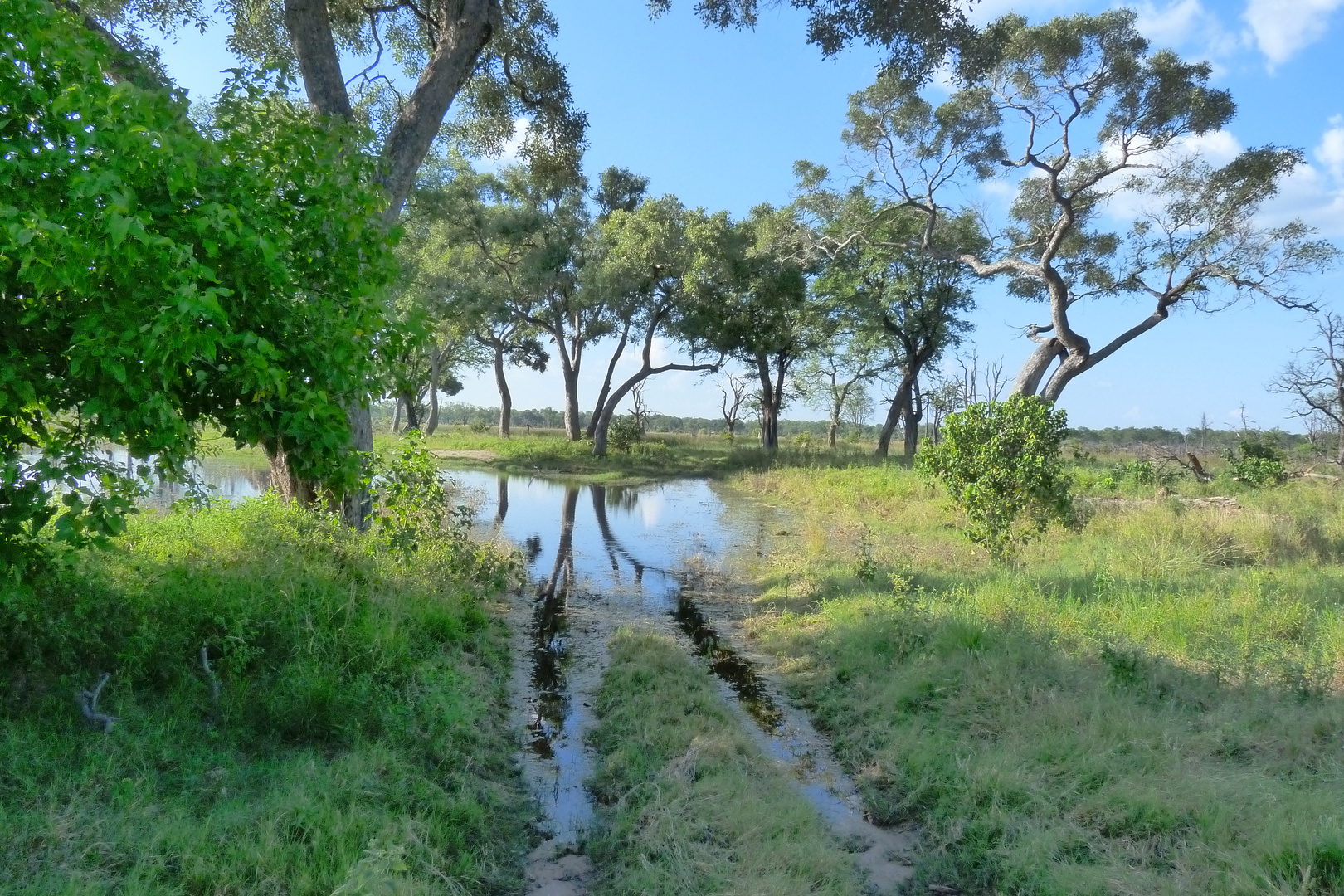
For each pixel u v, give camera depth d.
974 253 29.41
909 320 33.94
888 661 7.21
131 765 4.33
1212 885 3.71
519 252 34.38
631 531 16.53
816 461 30.09
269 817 4.04
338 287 5.00
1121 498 15.98
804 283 34.22
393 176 10.32
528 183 33.97
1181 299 23.84
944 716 5.97
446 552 9.40
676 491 25.28
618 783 5.21
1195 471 20.44
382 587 7.61
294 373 4.47
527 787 5.24
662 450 37.38
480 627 8.23
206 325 3.92
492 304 33.97
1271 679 6.14
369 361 4.89
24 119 3.85
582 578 11.81
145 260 3.59
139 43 9.52
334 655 5.89
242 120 5.15
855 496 19.78
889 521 16.62
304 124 5.26
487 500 21.50
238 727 5.01
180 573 6.21
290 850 3.77
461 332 35.00
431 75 10.59
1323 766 4.79
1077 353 23.30
